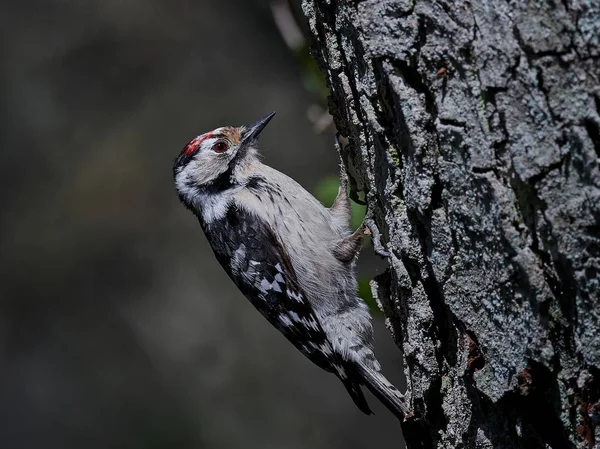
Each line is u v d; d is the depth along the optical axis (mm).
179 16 23750
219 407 22219
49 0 23734
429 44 6004
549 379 5672
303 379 22453
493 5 5605
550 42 5359
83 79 23609
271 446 21688
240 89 23281
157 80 23562
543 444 5797
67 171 23531
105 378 22500
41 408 22062
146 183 23469
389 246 7102
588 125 5305
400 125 6402
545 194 5441
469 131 5812
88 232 23359
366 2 6301
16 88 23406
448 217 6117
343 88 7332
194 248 23547
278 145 22328
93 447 21766
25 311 22859
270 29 23578
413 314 6730
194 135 23031
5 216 23141
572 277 5441
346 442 21578
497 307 5871
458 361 6387
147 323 23047
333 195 10633
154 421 22094
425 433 7164
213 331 22812
